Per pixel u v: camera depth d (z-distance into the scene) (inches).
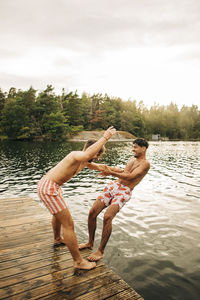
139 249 151.6
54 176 95.1
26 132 1849.2
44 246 118.5
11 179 390.9
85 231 180.1
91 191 308.3
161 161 695.7
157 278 121.0
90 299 82.9
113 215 107.3
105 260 137.4
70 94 2476.6
